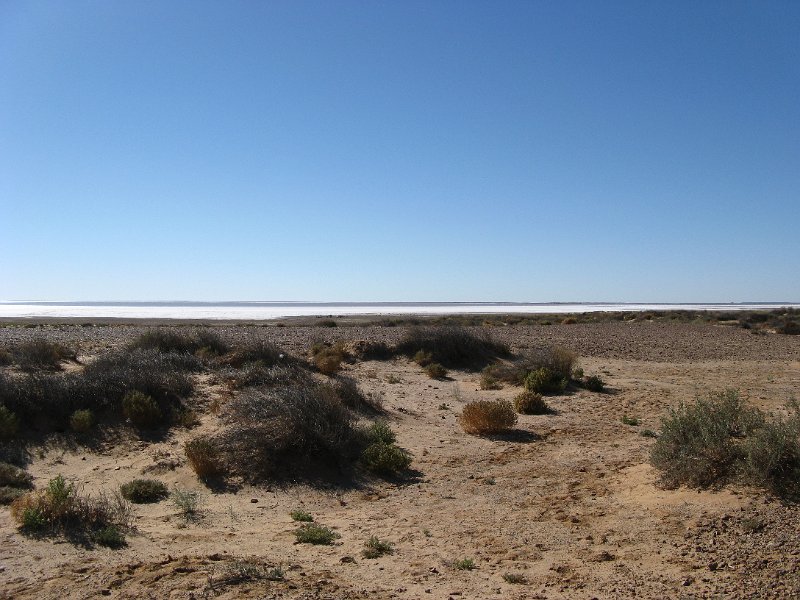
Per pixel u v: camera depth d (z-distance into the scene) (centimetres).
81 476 1104
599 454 1261
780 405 1720
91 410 1338
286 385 1602
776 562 667
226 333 3766
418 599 611
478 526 869
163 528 852
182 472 1120
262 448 1152
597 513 895
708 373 2512
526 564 719
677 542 750
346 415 1338
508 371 2311
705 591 613
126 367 1603
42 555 716
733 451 930
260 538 825
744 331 4591
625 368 2666
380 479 1137
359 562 731
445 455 1299
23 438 1235
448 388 2144
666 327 5016
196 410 1441
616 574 673
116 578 641
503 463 1235
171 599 582
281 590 607
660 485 960
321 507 997
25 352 2066
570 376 2220
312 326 5325
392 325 5450
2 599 591
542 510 929
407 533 848
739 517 796
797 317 6531
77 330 4741
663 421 1054
